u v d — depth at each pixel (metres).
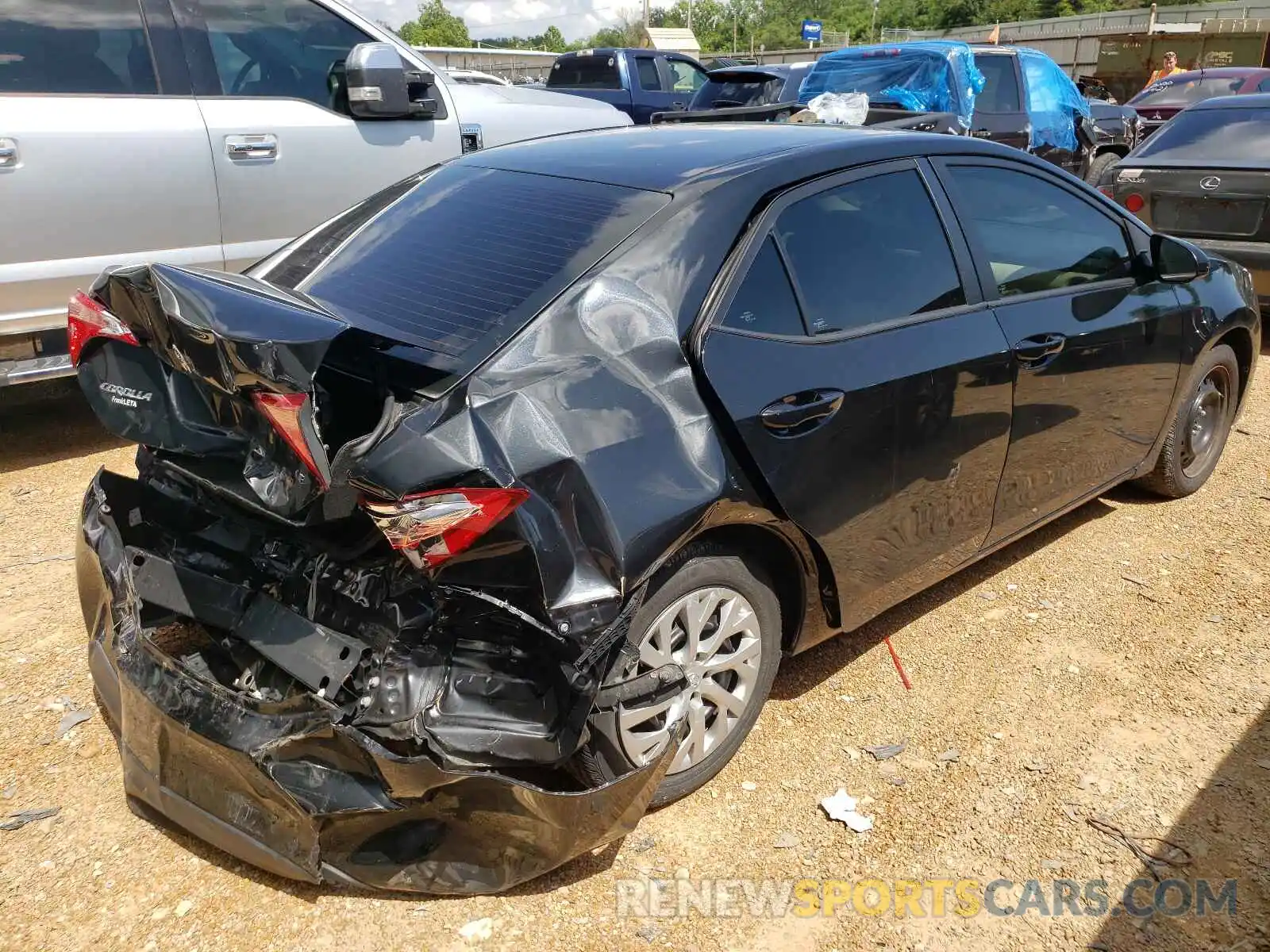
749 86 12.31
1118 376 3.94
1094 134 12.32
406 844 2.42
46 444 5.36
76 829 2.68
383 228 3.19
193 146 5.08
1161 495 4.85
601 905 2.53
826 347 2.90
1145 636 3.74
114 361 2.59
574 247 2.73
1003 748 3.12
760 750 3.11
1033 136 11.33
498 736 2.26
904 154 3.33
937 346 3.18
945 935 2.47
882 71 10.80
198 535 2.69
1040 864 2.68
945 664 3.56
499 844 2.39
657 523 2.40
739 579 2.81
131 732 2.58
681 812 2.84
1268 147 7.04
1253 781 2.98
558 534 2.24
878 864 2.68
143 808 2.67
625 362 2.52
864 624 3.34
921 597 4.01
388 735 2.22
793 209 2.97
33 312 4.77
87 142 4.76
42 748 2.98
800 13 101.31
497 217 2.99
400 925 2.43
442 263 2.86
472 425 2.24
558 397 2.39
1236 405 4.91
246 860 2.43
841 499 2.94
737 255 2.80
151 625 2.76
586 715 2.31
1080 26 43.09
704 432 2.59
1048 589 4.07
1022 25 45.25
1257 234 6.89
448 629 2.29
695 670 2.76
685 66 17.02
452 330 2.54
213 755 2.39
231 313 2.07
